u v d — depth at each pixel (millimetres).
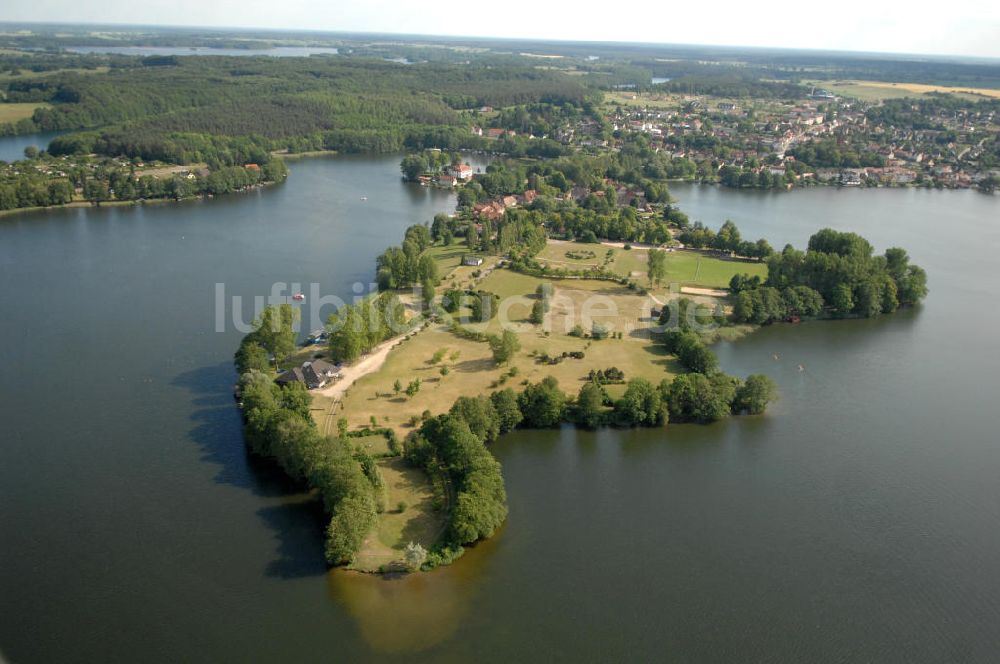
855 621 153750
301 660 141125
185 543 171375
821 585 163375
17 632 147125
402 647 144000
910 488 199625
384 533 173250
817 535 179625
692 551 172750
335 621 149875
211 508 183625
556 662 141500
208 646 144125
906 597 160625
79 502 185250
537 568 165500
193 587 158375
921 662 144250
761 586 162375
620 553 171250
